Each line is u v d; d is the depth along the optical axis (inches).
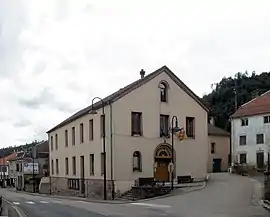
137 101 1556.3
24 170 3061.0
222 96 3690.9
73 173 1919.3
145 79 1582.2
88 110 1710.1
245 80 3752.5
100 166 1579.7
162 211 854.5
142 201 1171.9
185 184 1489.9
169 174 1595.7
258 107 2439.7
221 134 2815.0
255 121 2401.6
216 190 1280.8
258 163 2346.2
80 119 1822.1
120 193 1456.7
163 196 1235.2
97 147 1611.7
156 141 1582.2
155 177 1561.3
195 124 1707.7
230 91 3666.3
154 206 976.3
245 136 2444.6
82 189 1775.3
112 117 1491.1
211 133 2760.8
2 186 3907.5
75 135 1895.9
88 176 1699.1
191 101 1711.4
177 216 761.6
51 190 2274.9
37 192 2632.9
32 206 1129.4
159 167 1582.2
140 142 1540.4
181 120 1668.3
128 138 1514.5
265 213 777.6
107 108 1517.0
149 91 1592.0
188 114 1692.9
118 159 1478.8
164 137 1604.3
